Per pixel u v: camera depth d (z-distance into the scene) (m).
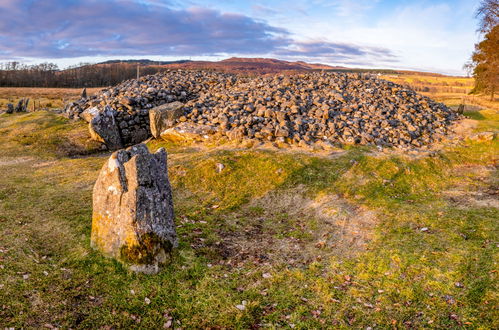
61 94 70.38
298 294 5.64
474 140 15.60
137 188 5.88
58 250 6.45
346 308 5.27
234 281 5.97
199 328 4.80
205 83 23.44
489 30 35.56
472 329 4.63
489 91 43.84
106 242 6.24
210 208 9.39
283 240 7.74
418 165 12.59
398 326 4.82
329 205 9.55
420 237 7.48
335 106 16.88
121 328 4.67
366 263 6.56
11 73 114.44
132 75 114.00
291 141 14.11
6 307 4.71
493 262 6.13
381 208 9.27
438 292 5.50
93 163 13.23
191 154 13.23
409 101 19.44
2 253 5.97
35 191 9.62
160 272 5.99
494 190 10.57
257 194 10.38
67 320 4.68
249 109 15.80
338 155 13.01
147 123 18.36
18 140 15.95
